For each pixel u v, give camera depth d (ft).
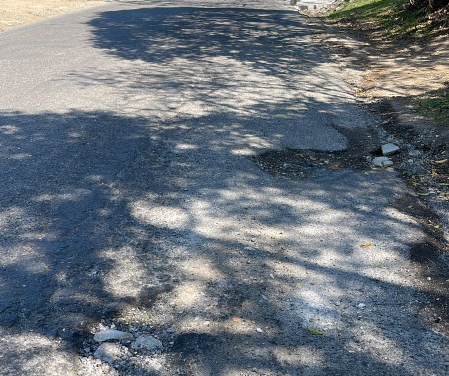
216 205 14.10
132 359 8.69
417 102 23.49
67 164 16.42
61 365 8.48
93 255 11.61
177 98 24.18
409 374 8.47
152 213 13.56
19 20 53.01
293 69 31.19
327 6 70.49
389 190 15.34
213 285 10.69
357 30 46.14
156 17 54.90
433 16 40.63
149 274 11.00
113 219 13.20
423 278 11.14
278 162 17.24
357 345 9.11
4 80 27.43
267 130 20.21
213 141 18.83
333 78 29.25
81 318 9.62
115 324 9.52
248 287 10.66
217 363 8.61
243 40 41.09
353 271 11.33
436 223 13.55
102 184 15.11
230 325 9.53
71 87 25.84
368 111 23.18
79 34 43.27
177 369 8.49
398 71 30.22
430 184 15.79
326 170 16.74
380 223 13.41
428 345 9.16
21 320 9.48
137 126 20.15
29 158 16.80
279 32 45.91
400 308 10.15
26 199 14.10
